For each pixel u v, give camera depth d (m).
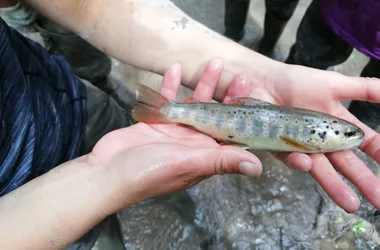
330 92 0.36
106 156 0.32
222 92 0.42
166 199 0.56
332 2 0.53
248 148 0.37
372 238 0.53
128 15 0.40
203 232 0.55
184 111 0.37
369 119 0.62
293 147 0.36
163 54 0.41
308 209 0.56
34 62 0.37
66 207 0.29
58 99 0.38
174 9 0.42
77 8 0.39
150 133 0.35
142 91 0.38
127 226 0.55
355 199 0.31
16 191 0.31
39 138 0.35
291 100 0.38
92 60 0.61
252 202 0.57
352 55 0.70
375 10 0.49
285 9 0.61
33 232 0.29
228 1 0.66
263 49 0.71
